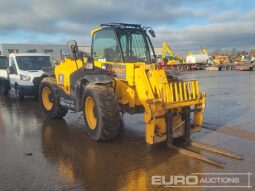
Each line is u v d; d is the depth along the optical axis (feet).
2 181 15.40
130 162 17.84
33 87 40.88
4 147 20.90
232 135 23.11
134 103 21.57
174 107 19.72
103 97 20.75
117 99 21.35
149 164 17.49
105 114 20.56
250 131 24.21
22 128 26.13
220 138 22.36
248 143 21.15
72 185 14.89
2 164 17.72
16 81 42.93
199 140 21.93
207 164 17.38
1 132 24.86
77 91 24.06
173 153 19.24
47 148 20.58
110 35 23.15
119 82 22.44
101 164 17.58
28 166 17.38
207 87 57.31
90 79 21.34
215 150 19.27
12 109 35.58
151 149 20.07
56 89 28.19
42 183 15.14
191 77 86.58
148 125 19.57
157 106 19.02
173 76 23.27
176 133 20.67
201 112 21.66
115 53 22.90
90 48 25.14
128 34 23.13
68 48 24.90
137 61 23.47
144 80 20.31
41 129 25.71
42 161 18.16
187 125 20.85
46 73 31.71
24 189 14.49
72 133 24.30
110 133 20.89
